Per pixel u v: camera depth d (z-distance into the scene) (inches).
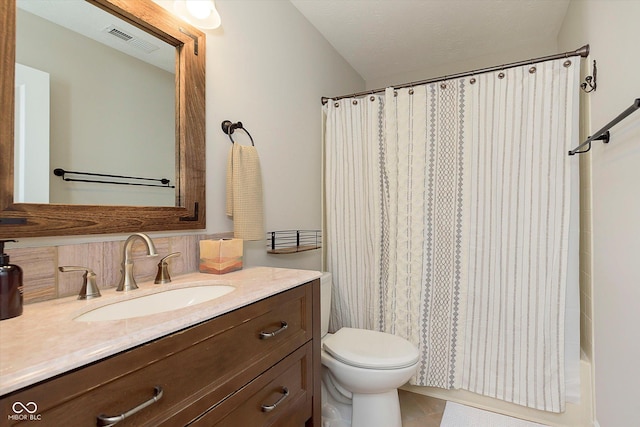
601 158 57.0
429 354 75.5
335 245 88.0
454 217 73.5
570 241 64.4
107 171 41.3
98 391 21.8
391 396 60.6
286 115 75.8
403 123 78.5
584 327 68.3
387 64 109.7
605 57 53.6
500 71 69.9
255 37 65.7
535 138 66.6
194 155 51.4
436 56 104.1
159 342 25.8
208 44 54.8
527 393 67.1
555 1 76.2
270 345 38.8
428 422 67.3
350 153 86.5
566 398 64.7
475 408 72.0
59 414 19.8
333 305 88.0
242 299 34.4
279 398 39.9
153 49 46.8
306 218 84.4
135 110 44.6
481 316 71.4
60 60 37.0
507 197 68.9
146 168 45.5
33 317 28.9
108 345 22.5
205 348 29.9
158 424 25.3
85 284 35.8
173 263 48.2
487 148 70.7
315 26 87.1
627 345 46.2
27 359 20.1
